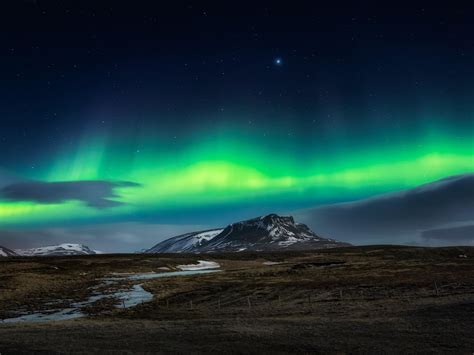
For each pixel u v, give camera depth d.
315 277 77.62
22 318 47.59
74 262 141.62
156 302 56.16
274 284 67.50
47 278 96.44
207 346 22.00
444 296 41.31
